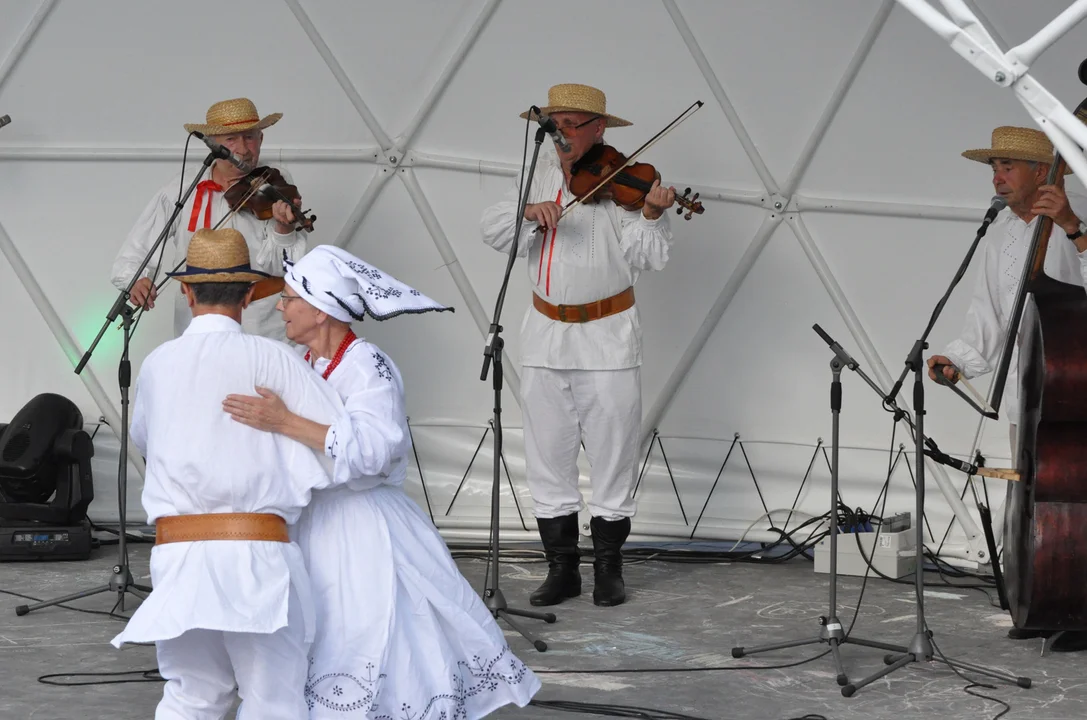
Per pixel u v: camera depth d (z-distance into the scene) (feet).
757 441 32.01
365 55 32.45
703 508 32.19
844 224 31.27
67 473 30.30
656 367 32.24
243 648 13.87
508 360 32.55
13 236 33.30
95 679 20.02
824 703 19.26
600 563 26.43
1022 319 22.74
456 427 32.96
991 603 26.48
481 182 32.37
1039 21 29.43
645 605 25.99
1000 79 13.51
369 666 14.25
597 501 26.37
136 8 32.58
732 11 31.09
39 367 33.32
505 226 25.52
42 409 30.37
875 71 30.63
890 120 30.68
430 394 33.04
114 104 32.86
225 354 14.23
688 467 32.32
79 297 33.22
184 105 32.81
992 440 30.60
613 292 25.88
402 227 32.76
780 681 20.43
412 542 15.06
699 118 31.50
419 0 32.12
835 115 30.89
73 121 32.96
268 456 14.01
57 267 33.22
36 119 32.96
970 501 30.58
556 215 24.63
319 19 32.42
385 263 32.86
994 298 24.45
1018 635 23.32
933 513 30.96
